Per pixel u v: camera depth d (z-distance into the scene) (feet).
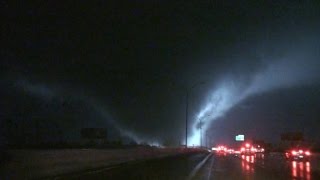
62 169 107.45
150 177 113.70
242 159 282.77
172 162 202.59
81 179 94.89
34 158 92.48
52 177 96.84
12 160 84.89
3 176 78.64
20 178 85.10
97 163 140.15
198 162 221.05
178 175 126.93
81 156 124.26
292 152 270.46
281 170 159.74
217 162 227.81
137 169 133.39
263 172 147.02
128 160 187.21
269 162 235.20
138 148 212.64
